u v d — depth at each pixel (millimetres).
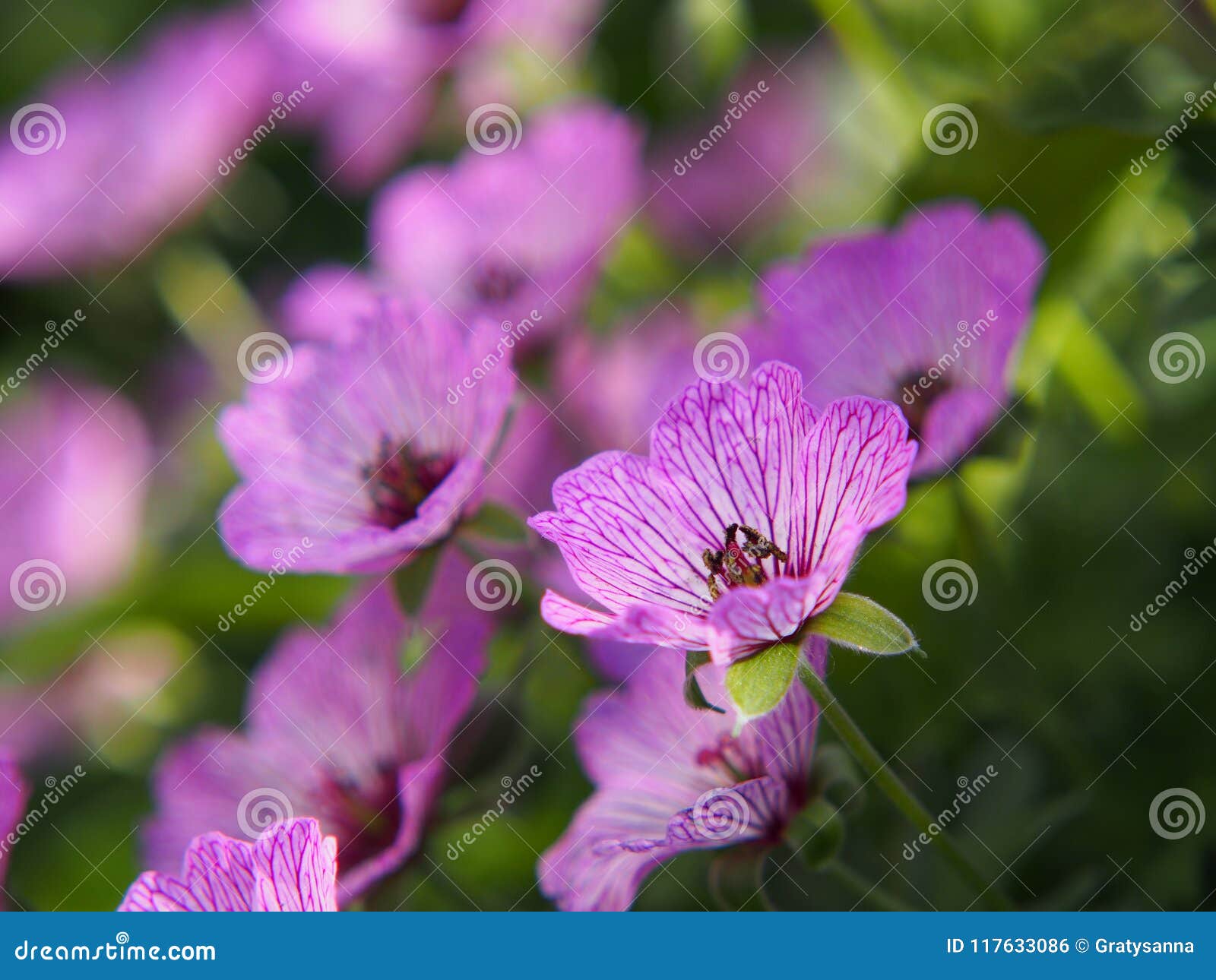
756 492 235
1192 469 271
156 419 341
